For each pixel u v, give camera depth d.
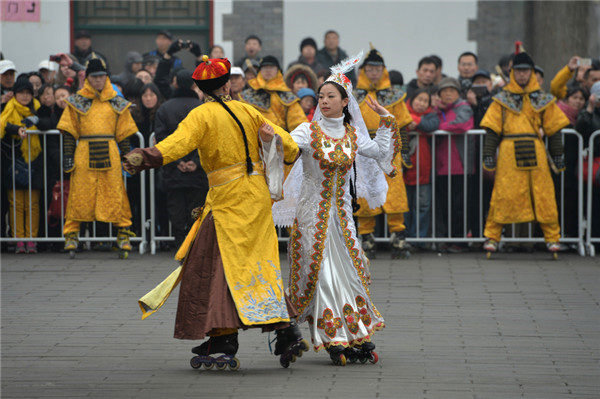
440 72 15.54
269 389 6.70
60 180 13.18
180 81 12.49
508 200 12.34
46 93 13.14
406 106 13.12
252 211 7.09
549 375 7.07
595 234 13.12
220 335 7.23
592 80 13.70
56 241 13.30
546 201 12.33
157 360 7.65
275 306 7.00
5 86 13.55
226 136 7.04
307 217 7.50
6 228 13.38
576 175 13.00
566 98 13.44
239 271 6.99
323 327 7.38
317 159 7.46
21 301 10.05
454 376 7.05
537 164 12.25
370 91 12.51
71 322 9.08
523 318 9.16
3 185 13.11
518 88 12.31
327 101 7.52
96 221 13.26
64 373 7.21
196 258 7.11
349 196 7.65
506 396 6.50
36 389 6.75
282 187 7.23
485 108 13.32
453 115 12.96
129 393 6.63
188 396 6.53
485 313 9.38
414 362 7.51
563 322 8.98
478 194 13.21
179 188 12.49
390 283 10.95
